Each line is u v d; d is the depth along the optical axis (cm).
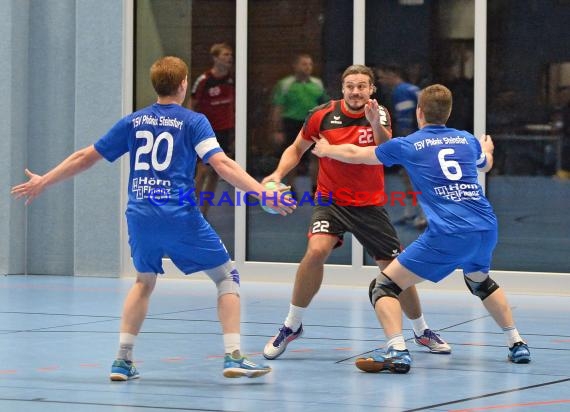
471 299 2288
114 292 2373
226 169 1302
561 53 2383
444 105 1472
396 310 1421
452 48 2450
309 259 1522
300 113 2562
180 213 1307
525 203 2419
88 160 1366
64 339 1678
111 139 1363
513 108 2417
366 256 2533
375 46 2503
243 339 1706
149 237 1321
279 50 2573
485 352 1589
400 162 1463
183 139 1325
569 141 2384
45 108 2738
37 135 2747
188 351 1576
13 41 2705
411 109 2484
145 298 1353
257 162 2600
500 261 2442
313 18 2548
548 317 2009
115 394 1239
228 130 2611
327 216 1572
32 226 2772
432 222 1427
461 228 1417
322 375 1388
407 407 1162
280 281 2575
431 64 2467
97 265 2703
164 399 1209
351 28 2520
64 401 1194
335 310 2086
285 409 1152
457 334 1775
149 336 1727
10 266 2747
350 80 1570
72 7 2712
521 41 2406
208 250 1322
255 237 2605
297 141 1617
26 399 1205
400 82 2491
